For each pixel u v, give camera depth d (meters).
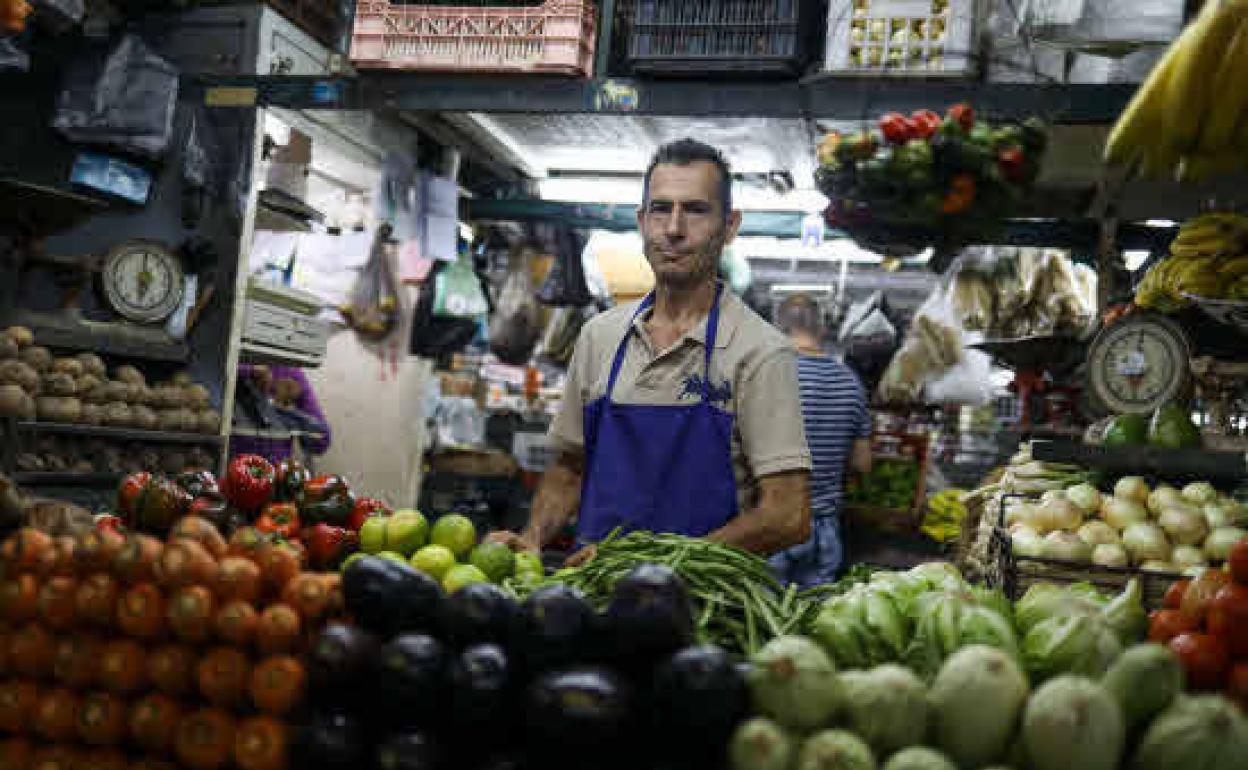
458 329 5.36
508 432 7.49
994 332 4.92
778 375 2.16
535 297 6.05
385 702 1.17
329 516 1.88
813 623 1.48
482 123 4.09
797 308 4.26
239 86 3.84
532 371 8.48
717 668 1.11
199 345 3.81
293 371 4.95
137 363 3.79
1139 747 1.12
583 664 1.18
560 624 1.19
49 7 3.20
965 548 3.86
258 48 3.91
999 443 5.44
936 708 1.12
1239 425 2.93
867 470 4.17
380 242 5.18
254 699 1.23
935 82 3.17
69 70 3.65
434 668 1.17
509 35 3.54
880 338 5.59
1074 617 1.34
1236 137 1.42
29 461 3.05
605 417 2.25
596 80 3.53
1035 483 3.28
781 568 3.81
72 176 3.65
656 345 2.24
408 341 5.32
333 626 1.23
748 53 3.33
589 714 1.10
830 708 1.11
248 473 1.91
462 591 1.28
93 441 3.33
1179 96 1.39
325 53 4.30
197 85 3.88
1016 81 3.13
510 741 1.20
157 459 3.52
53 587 1.38
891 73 3.17
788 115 3.34
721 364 2.18
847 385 4.00
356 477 5.32
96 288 3.54
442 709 1.17
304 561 1.82
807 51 3.37
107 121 3.61
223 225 3.83
